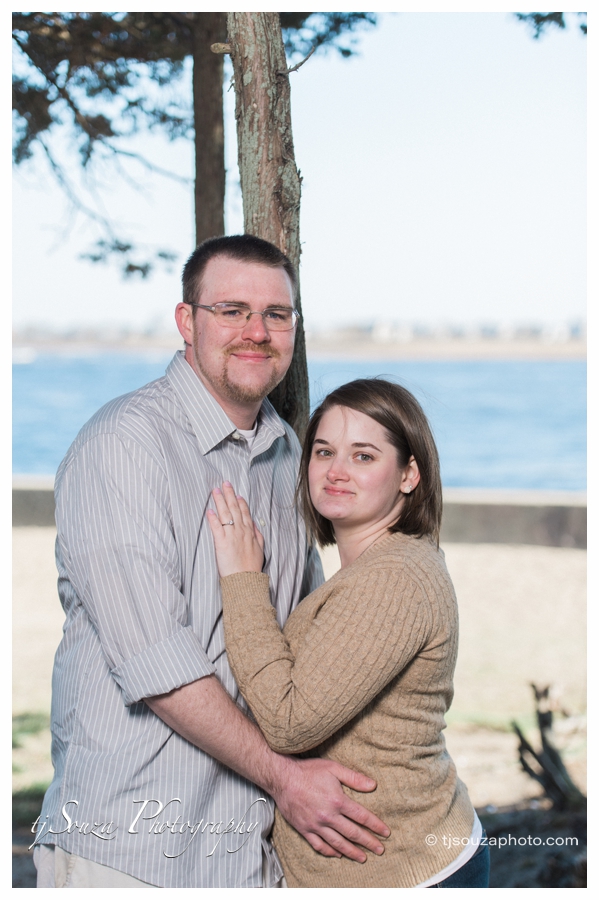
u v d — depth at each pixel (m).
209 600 1.87
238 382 1.95
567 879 3.63
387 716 1.79
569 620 8.20
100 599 1.73
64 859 1.80
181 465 1.88
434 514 2.01
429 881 1.75
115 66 3.63
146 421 1.85
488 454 29.53
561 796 4.40
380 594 1.72
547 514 11.33
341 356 78.81
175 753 1.79
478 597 9.05
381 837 1.78
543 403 41.59
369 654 1.67
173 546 1.80
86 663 1.85
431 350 80.12
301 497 2.20
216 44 2.34
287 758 1.79
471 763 4.98
